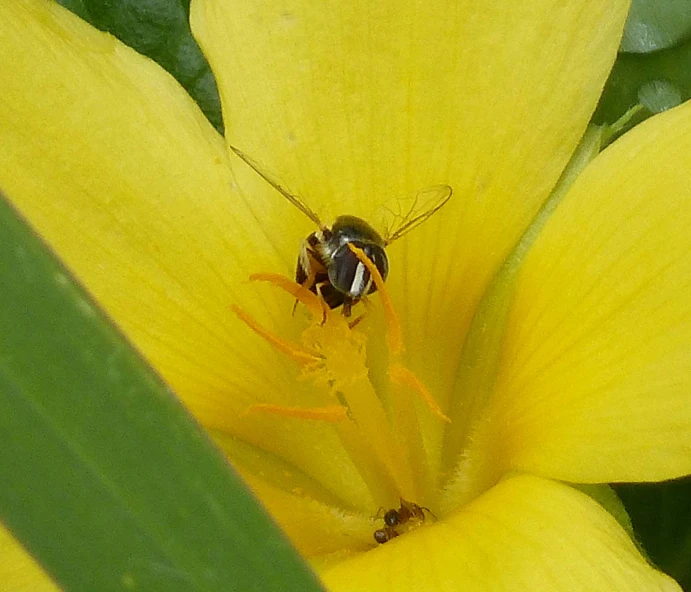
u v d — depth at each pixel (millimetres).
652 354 58
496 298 67
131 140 65
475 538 57
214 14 65
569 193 63
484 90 65
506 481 61
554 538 55
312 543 68
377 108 66
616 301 60
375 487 68
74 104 64
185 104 66
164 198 65
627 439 57
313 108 66
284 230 67
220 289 67
